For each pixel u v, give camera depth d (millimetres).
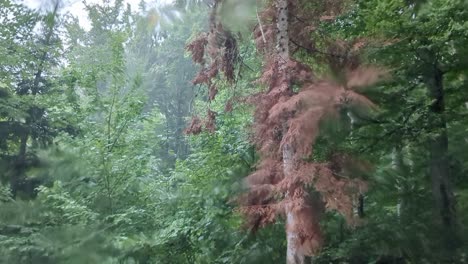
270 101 7336
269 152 7461
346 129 7934
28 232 10211
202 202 10297
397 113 9102
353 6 8703
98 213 10352
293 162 6941
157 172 12422
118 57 12008
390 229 8883
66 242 9672
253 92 8398
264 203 7531
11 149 13977
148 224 10547
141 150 11992
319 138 7371
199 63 8406
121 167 11141
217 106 10922
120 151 11562
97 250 9594
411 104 9227
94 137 11484
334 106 7078
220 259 9930
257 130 7602
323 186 6602
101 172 10969
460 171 9828
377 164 9102
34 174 12289
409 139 9117
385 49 8703
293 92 7344
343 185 6723
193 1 7871
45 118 13562
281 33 7816
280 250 9523
